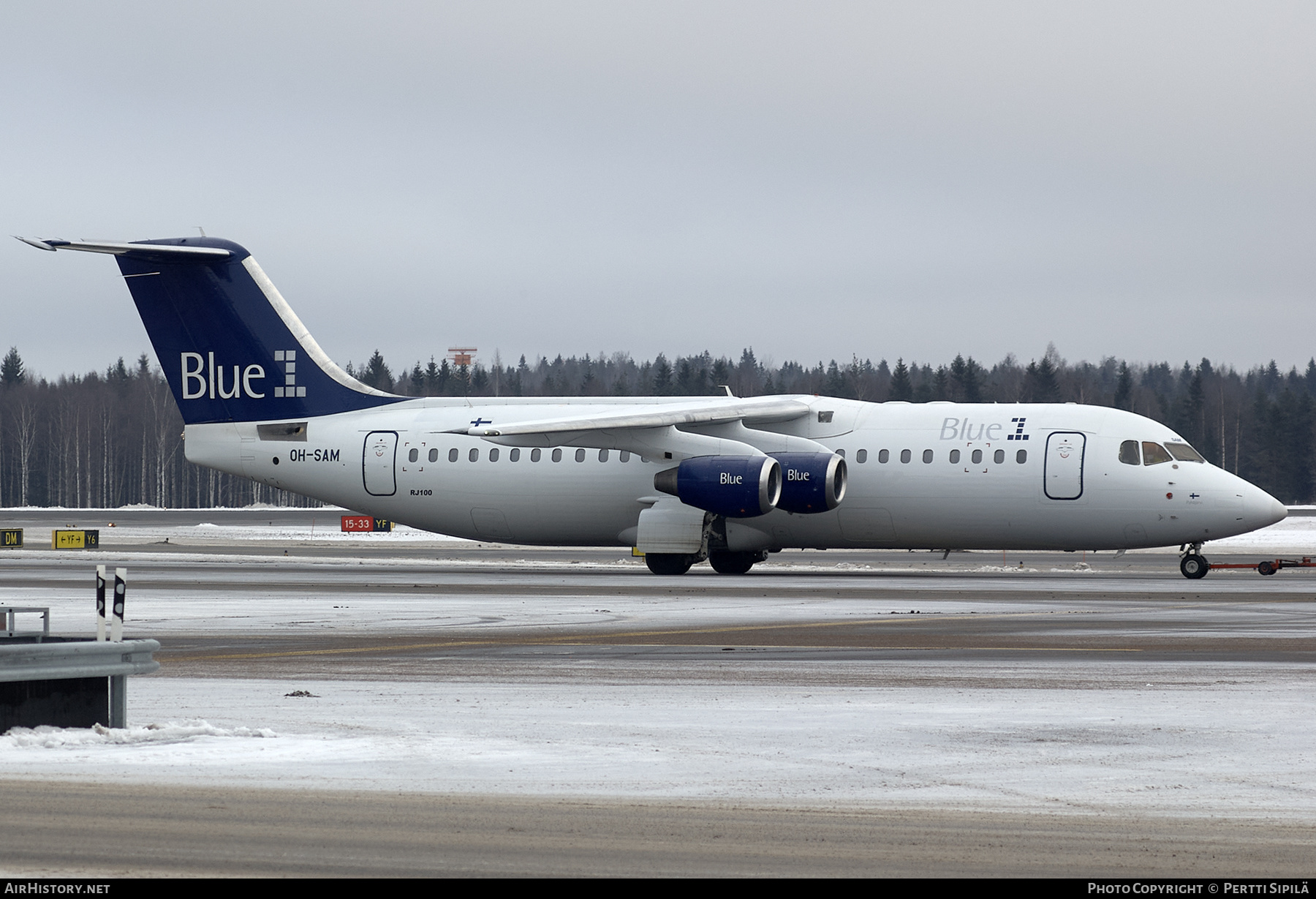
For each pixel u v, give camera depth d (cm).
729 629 8600
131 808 3634
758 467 13900
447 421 15888
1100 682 6141
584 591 12006
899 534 14650
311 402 16275
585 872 3092
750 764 4331
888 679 6269
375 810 3653
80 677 4653
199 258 16112
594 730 4912
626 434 14612
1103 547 14200
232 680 6216
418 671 6569
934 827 3541
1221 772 4238
